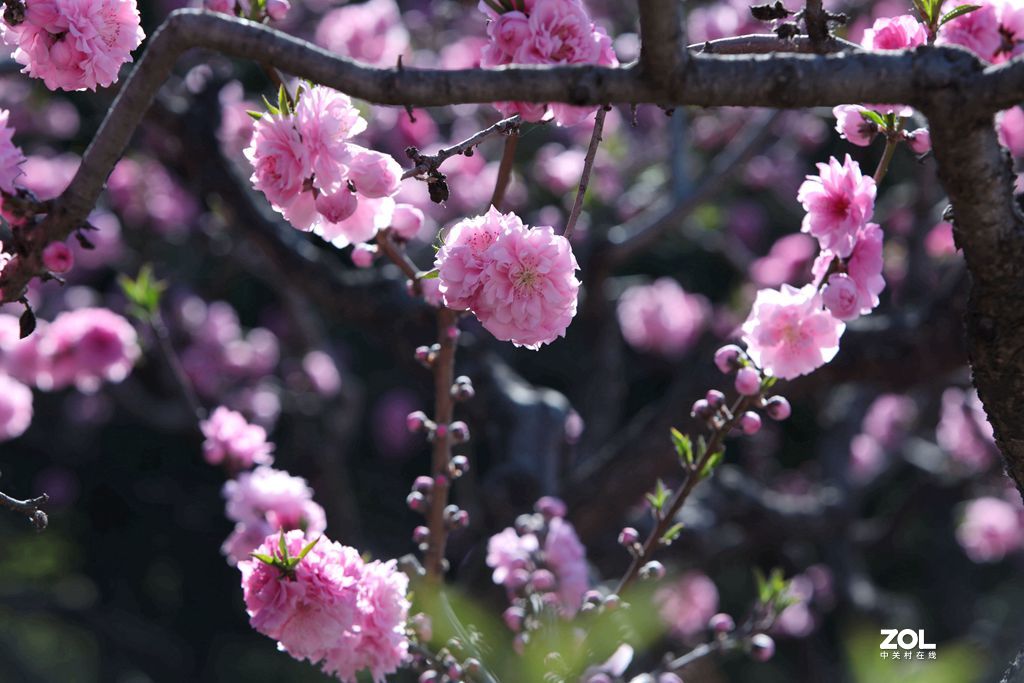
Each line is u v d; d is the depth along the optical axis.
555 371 11.28
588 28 2.27
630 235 6.83
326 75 1.90
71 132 9.26
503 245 2.21
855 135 2.60
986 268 2.29
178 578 12.73
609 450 6.32
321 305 6.13
